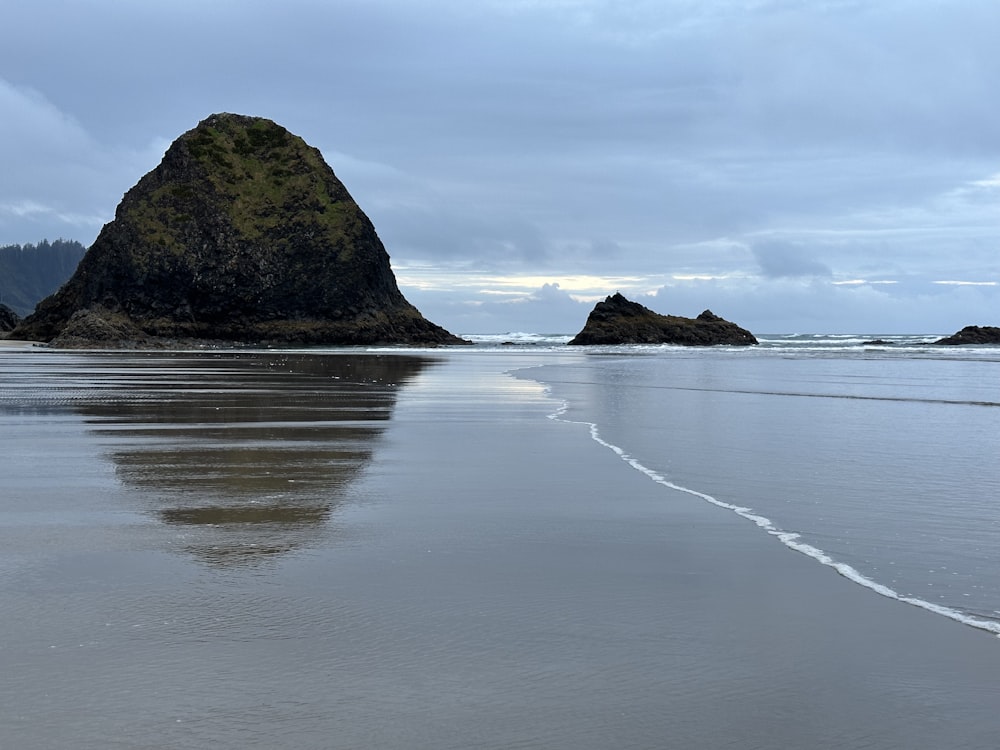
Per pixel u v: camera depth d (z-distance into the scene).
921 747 4.80
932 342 126.25
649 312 129.62
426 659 5.96
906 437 18.62
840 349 95.88
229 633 6.41
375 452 16.30
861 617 6.84
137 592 7.38
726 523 10.14
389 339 124.12
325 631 6.47
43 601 7.12
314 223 127.75
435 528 9.91
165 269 120.44
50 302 126.69
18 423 21.20
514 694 5.42
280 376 43.50
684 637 6.40
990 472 13.81
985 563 8.40
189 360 66.75
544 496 11.84
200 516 10.55
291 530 9.80
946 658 6.01
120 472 13.90
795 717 5.14
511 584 7.70
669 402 27.95
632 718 5.12
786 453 16.08
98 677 5.59
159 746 4.72
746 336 126.56
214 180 128.88
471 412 24.48
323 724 4.99
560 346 124.00
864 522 10.16
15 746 4.69
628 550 8.90
